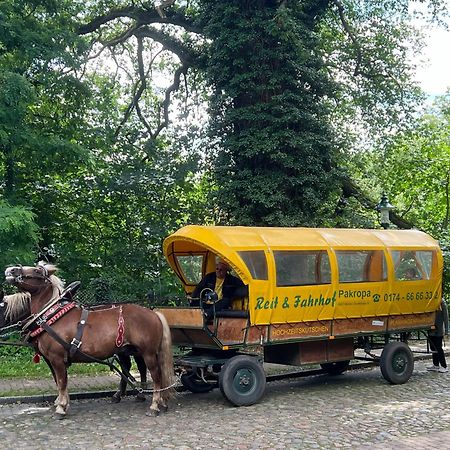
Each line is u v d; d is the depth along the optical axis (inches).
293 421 362.9
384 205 714.2
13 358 562.9
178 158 821.9
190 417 375.6
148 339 386.0
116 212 784.9
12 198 652.7
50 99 737.6
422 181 1104.2
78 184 756.6
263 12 734.5
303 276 438.3
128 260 756.0
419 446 305.7
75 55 687.7
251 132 738.2
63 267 728.3
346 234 480.7
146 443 318.3
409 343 722.8
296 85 747.4
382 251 484.7
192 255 483.2
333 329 457.7
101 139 796.0
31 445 316.5
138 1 888.9
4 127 587.8
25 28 642.8
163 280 735.7
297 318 434.0
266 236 434.3
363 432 336.8
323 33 884.6
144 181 762.2
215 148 782.5
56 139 646.5
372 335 483.2
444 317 536.4
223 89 754.2
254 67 738.2
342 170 775.1
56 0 687.7
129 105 925.2
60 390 378.6
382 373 483.5
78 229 778.2
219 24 739.4
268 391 459.2
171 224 794.8
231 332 414.9
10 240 559.5
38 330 375.6
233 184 737.0
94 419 371.2
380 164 950.4
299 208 756.0
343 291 456.8
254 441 319.9
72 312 383.6
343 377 524.1
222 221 784.9
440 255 527.5
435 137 1083.3
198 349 449.7
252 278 411.5
